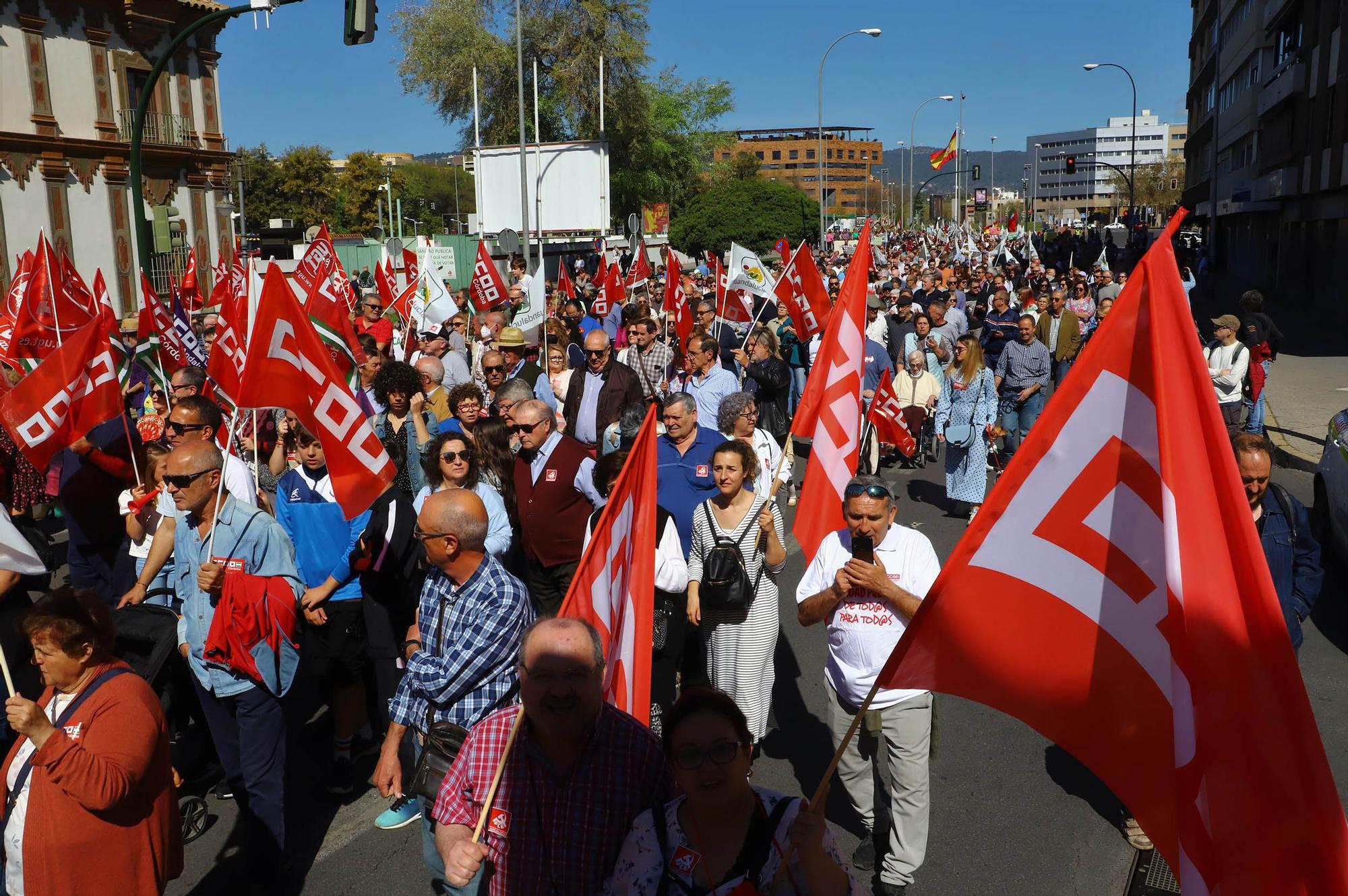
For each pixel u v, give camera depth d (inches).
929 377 514.3
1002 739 241.3
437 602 157.9
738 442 207.3
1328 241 1350.9
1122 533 103.5
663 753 124.3
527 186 1418.6
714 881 106.7
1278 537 195.3
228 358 259.8
